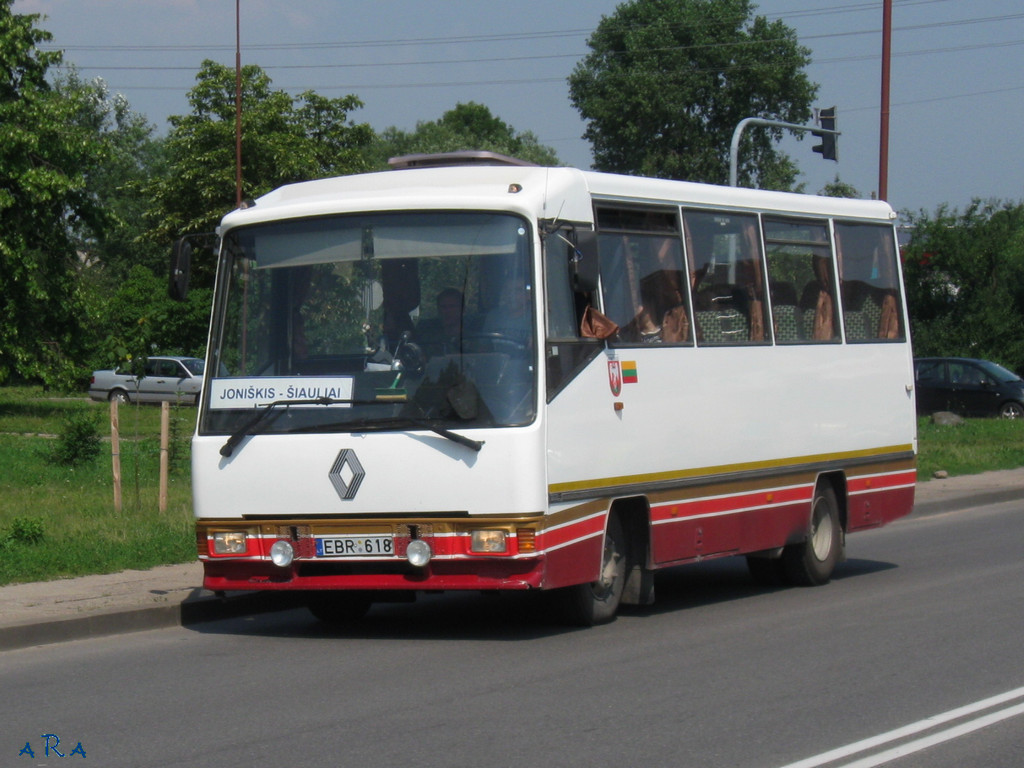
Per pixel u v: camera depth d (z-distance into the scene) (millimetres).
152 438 25391
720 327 12516
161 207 64562
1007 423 36375
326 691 8648
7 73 40938
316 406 10203
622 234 11414
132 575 13250
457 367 10008
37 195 39656
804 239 13891
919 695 8422
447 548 9859
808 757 6910
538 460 9891
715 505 12266
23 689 8867
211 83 64062
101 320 42812
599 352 10789
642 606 12648
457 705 8164
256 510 10242
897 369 15227
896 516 15164
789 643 10312
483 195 10242
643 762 6816
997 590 13000
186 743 7301
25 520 14477
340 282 10383
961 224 53344
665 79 66688
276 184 63000
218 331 10656
